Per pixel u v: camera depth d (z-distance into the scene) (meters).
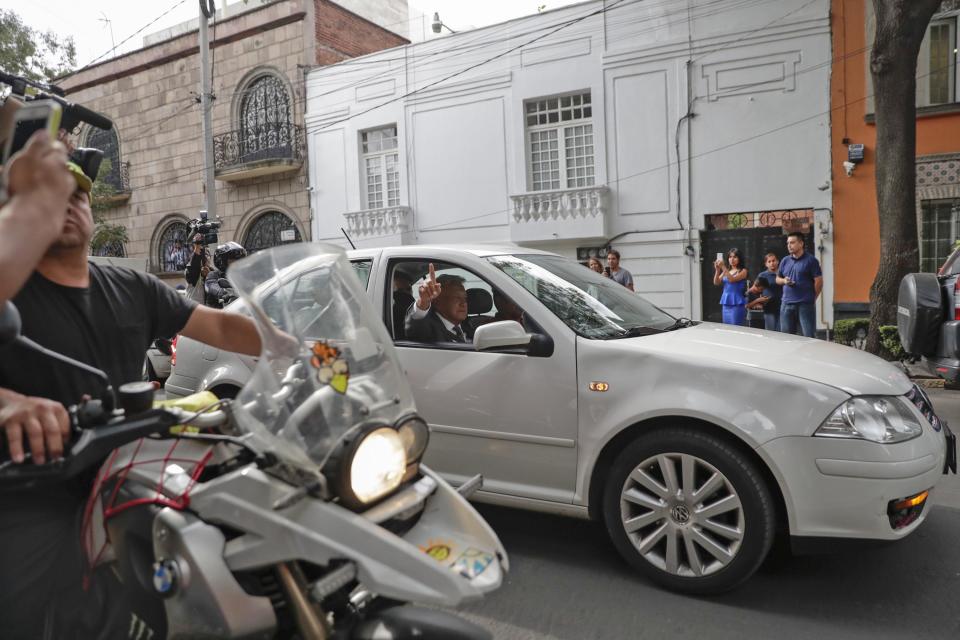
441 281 3.98
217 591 1.61
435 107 16.20
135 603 1.80
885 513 2.87
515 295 3.66
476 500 3.65
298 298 1.75
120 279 2.02
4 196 1.38
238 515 1.66
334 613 1.80
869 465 2.84
